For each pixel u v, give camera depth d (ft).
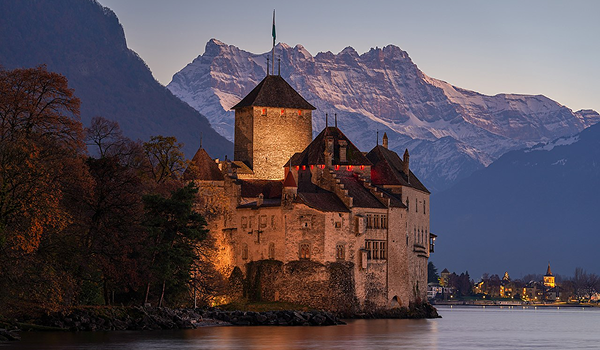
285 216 605.73
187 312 528.63
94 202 472.03
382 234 641.40
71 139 483.10
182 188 523.70
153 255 499.51
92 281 476.95
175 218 512.63
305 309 591.37
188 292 568.41
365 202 631.97
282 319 554.05
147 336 446.60
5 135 448.65
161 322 491.31
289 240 604.90
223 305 597.93
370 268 631.15
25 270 410.52
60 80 477.36
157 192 554.05
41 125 470.39
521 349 450.71
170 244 508.12
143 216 502.38
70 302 458.91
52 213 409.28
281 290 604.08
